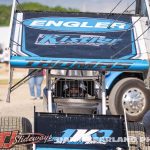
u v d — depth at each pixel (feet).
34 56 25.04
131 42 26.68
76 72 32.96
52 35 26.99
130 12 29.86
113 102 37.70
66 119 24.38
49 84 29.04
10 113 47.09
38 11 28.78
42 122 24.26
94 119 24.45
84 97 31.81
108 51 25.89
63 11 29.12
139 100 37.60
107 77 38.50
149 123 25.67
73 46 26.03
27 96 60.70
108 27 27.86
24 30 27.17
